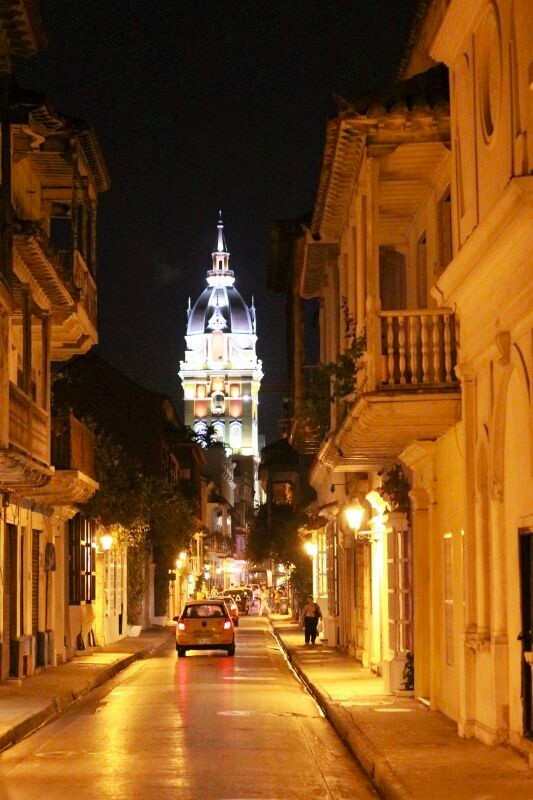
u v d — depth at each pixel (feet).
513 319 52.80
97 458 158.71
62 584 133.80
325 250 121.90
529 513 52.70
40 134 96.63
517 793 46.24
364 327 71.87
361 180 74.13
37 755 63.67
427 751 57.88
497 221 50.47
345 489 125.80
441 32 63.52
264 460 305.53
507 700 57.77
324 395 103.35
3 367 83.71
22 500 111.34
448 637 73.15
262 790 52.65
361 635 126.21
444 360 67.46
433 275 78.23
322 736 71.31
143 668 133.80
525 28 49.83
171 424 304.50
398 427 71.26
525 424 53.36
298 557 221.25
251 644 184.24
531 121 49.29
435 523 76.89
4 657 104.63
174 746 66.59
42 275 98.07
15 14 82.33
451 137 65.00
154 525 239.71
